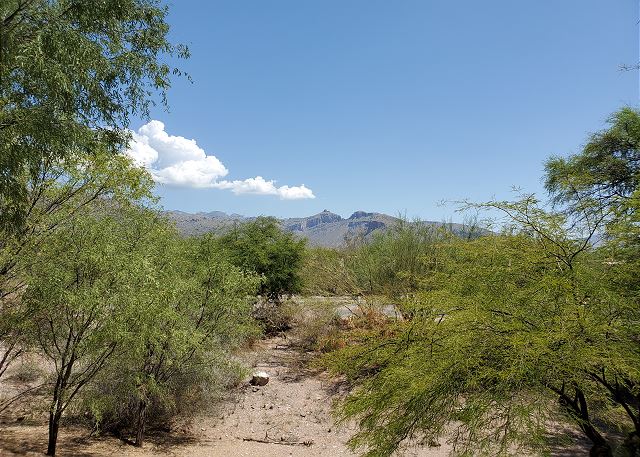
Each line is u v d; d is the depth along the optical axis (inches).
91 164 299.9
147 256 289.9
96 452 283.7
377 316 441.1
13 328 248.8
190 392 354.6
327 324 546.9
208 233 438.9
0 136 214.5
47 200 289.0
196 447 316.8
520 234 155.2
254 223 743.1
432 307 156.6
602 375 138.8
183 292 320.8
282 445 329.7
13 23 212.5
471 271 155.6
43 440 290.0
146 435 332.2
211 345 346.3
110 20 262.1
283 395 442.3
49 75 213.2
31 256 252.8
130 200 319.3
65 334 265.0
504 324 131.1
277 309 663.1
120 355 274.5
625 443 144.1
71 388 271.6
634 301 140.9
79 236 257.8
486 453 135.9
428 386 128.8
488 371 121.6
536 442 124.6
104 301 242.5
